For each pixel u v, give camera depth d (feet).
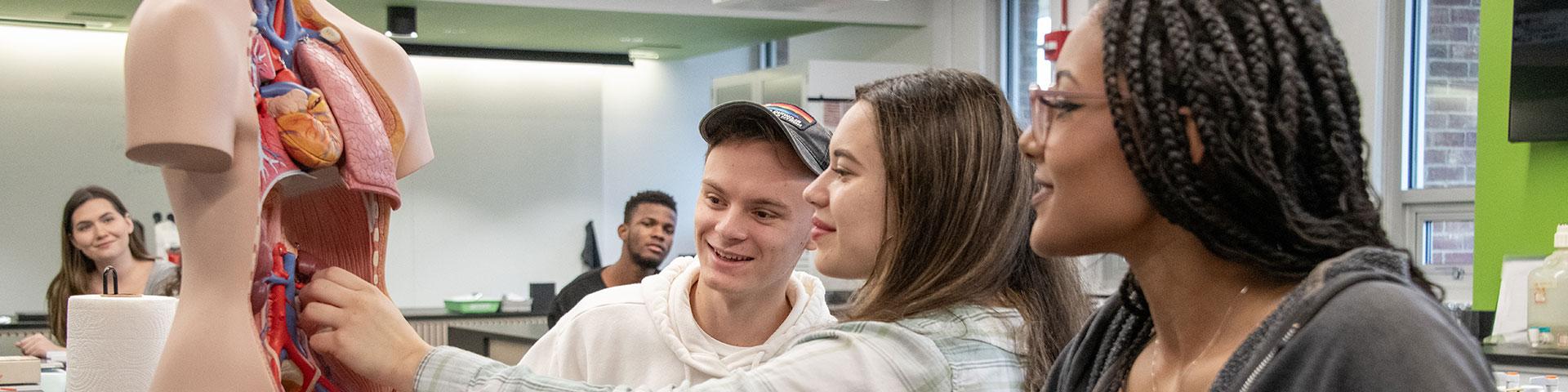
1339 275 2.09
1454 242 15.10
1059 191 2.42
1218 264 2.36
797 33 23.89
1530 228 13.08
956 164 3.85
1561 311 10.94
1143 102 2.22
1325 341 2.02
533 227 26.86
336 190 4.07
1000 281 3.98
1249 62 2.17
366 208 4.09
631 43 25.13
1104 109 2.35
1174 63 2.20
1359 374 1.96
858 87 4.21
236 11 3.47
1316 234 2.15
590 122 27.25
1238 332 2.33
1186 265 2.39
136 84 3.25
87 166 23.49
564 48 25.94
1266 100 2.15
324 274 3.86
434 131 26.03
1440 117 15.31
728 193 4.81
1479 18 15.06
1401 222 15.49
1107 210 2.37
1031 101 2.52
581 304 5.41
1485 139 13.52
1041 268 4.14
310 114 3.70
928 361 3.70
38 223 23.20
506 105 26.63
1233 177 2.15
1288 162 2.14
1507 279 12.89
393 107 4.13
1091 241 2.43
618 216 27.45
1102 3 2.43
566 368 5.25
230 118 3.35
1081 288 4.30
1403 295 2.00
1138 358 2.73
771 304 5.06
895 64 22.70
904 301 3.86
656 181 27.66
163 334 5.28
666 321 5.07
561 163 27.07
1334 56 2.22
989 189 3.87
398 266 25.81
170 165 3.38
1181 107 2.20
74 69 23.36
